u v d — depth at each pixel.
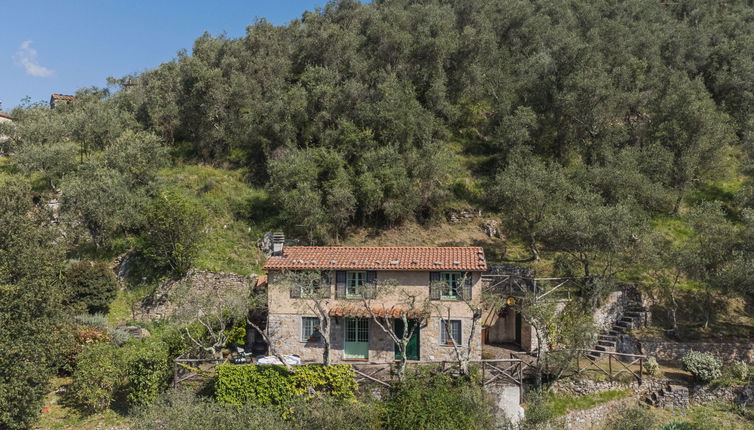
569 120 41.78
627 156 37.47
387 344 23.64
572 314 26.19
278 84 46.25
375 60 46.69
